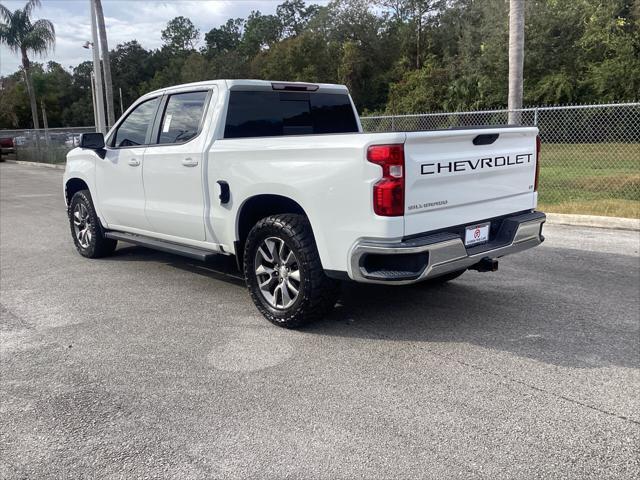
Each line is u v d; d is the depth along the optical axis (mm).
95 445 2965
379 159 3639
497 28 37219
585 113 18484
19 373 3838
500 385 3527
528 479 2609
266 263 4664
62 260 7133
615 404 3271
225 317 4895
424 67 47188
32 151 29000
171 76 76750
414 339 4301
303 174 4105
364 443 2918
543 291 5461
